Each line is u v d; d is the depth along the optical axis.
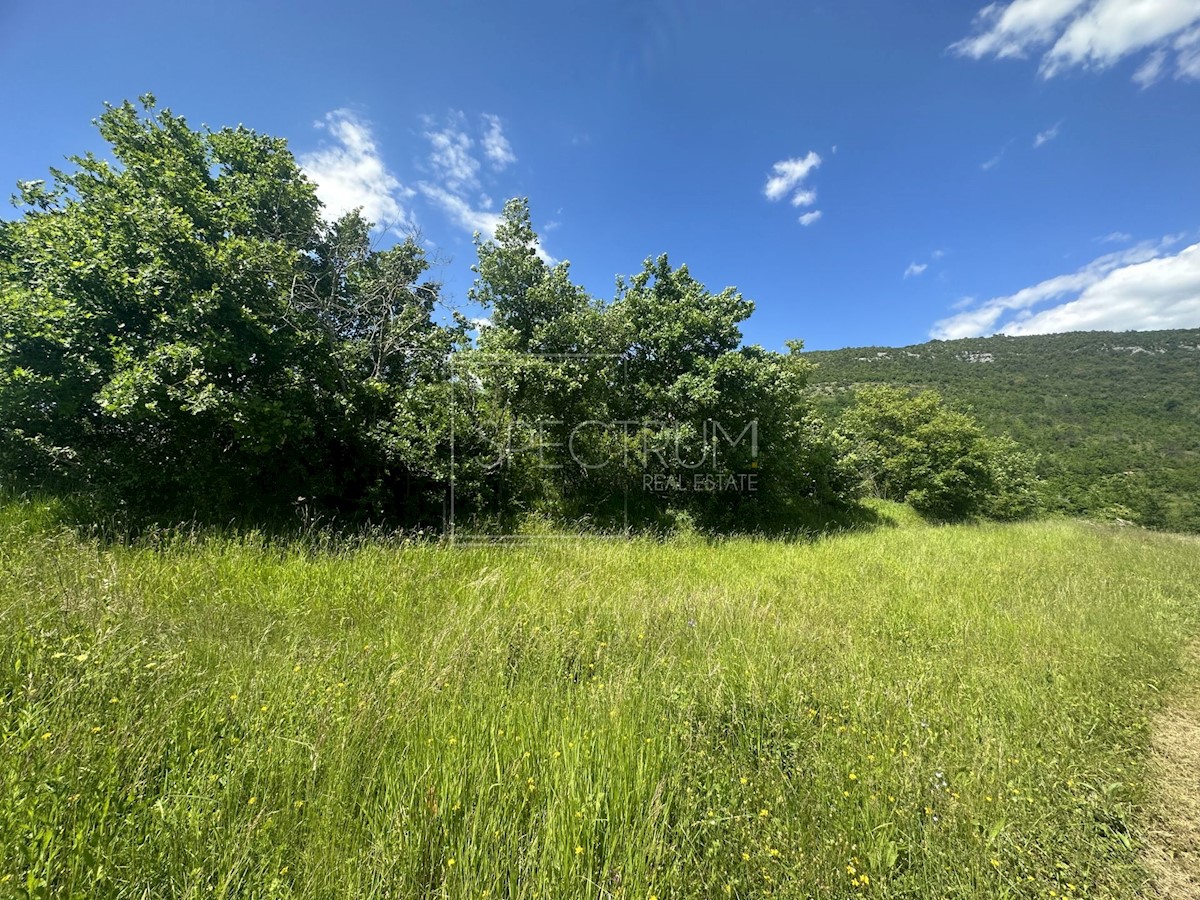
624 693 2.90
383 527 8.28
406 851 1.75
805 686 3.26
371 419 8.87
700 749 2.52
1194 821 2.40
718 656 3.73
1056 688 3.47
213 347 6.52
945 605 5.59
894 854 1.93
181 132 9.30
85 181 8.32
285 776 2.09
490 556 6.89
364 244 10.52
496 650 3.52
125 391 5.91
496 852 1.76
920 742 2.66
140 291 6.62
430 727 2.49
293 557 5.63
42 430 6.73
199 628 3.55
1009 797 2.30
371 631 3.91
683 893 1.75
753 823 2.07
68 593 3.51
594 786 2.04
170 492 6.84
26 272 7.00
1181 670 4.13
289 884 1.65
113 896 1.56
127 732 2.16
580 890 1.68
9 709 2.31
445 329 10.66
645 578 6.48
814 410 18.00
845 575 7.08
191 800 1.91
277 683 2.84
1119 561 9.23
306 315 8.82
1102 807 2.39
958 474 18.78
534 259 12.08
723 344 13.13
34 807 1.74
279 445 7.18
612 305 13.05
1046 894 1.88
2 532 4.96
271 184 9.67
